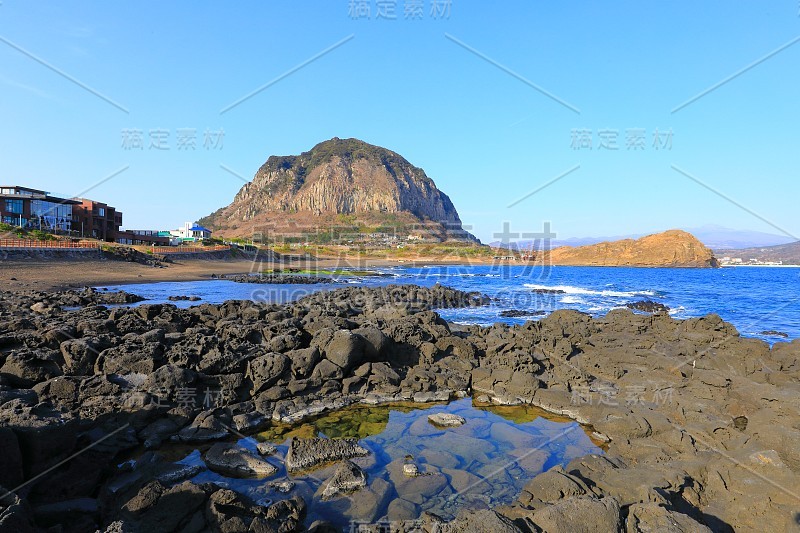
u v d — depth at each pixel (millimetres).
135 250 63531
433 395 13969
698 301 44656
